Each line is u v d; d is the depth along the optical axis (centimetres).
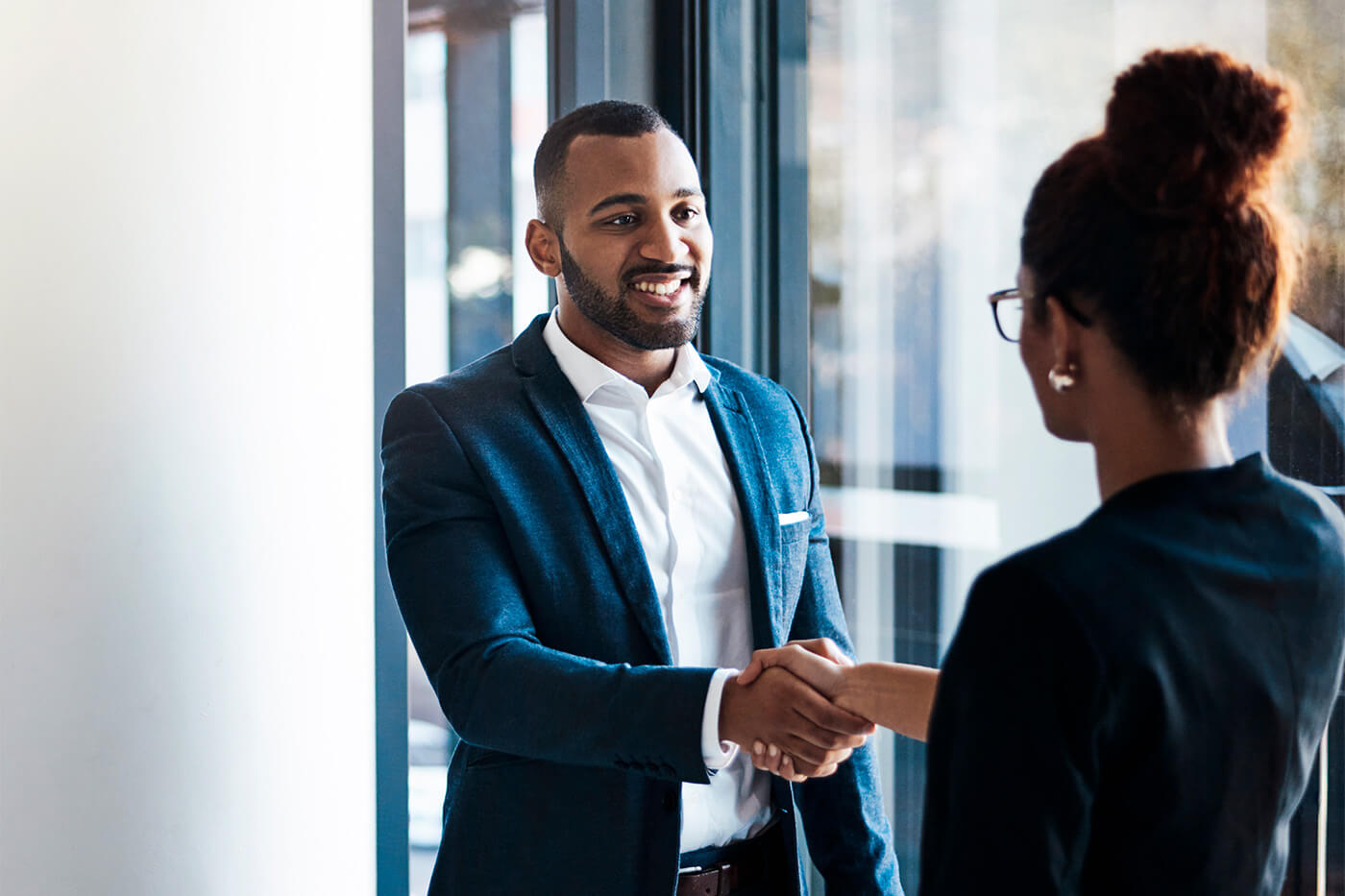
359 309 185
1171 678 78
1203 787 81
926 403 216
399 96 186
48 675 154
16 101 151
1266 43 178
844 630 167
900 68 214
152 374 162
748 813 150
